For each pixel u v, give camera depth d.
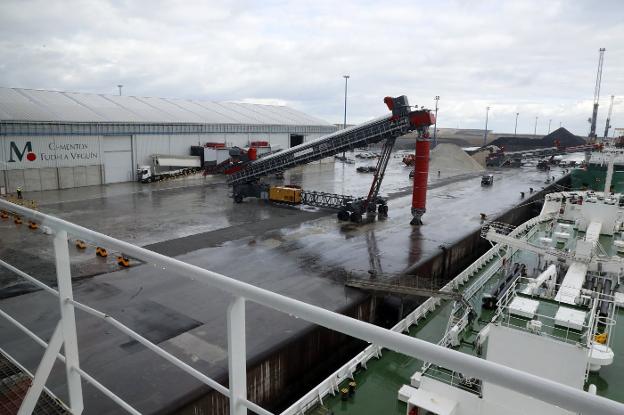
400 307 23.41
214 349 16.08
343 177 69.44
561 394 1.28
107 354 15.48
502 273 22.14
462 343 15.68
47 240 28.55
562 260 19.50
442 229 36.56
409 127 36.28
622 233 26.92
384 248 30.62
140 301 19.92
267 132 77.69
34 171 47.53
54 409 3.28
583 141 138.50
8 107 48.84
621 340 14.48
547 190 60.72
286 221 38.03
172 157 60.31
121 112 60.72
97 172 53.97
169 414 12.73
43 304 18.91
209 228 34.41
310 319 1.84
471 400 11.12
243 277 24.14
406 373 14.20
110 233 31.75
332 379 13.38
